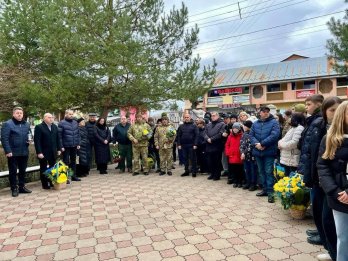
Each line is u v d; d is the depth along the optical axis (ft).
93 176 29.30
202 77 40.63
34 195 22.04
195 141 27.81
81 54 34.83
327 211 10.07
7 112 41.14
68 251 12.60
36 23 38.73
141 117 30.04
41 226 15.58
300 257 11.56
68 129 26.45
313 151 11.19
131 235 14.07
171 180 26.50
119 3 38.06
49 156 24.14
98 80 35.40
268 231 14.12
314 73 102.68
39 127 23.75
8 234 14.66
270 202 18.62
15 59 38.70
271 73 112.68
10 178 21.90
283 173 18.34
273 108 38.75
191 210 17.53
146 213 17.21
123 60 33.88
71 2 34.35
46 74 39.45
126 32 34.19
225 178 26.96
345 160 8.57
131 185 24.67
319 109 13.67
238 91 115.24
